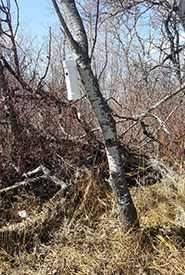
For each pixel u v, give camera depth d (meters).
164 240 2.08
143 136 3.88
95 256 2.06
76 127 3.31
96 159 3.19
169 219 2.30
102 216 2.49
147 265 1.93
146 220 2.34
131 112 3.92
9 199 2.68
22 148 2.82
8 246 2.17
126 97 4.70
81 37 1.84
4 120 2.91
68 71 2.00
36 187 2.85
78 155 3.04
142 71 5.36
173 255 1.97
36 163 3.08
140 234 2.10
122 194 2.08
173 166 2.91
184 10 4.39
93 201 2.62
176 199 2.55
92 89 1.87
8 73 3.13
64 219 2.42
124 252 2.03
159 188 2.74
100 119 1.93
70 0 1.86
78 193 2.66
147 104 4.17
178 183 2.69
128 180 3.11
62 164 2.93
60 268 1.98
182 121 3.74
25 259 2.09
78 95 2.02
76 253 2.09
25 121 2.88
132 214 2.12
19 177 2.93
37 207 2.58
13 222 2.41
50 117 3.05
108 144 1.98
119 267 1.93
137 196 2.70
